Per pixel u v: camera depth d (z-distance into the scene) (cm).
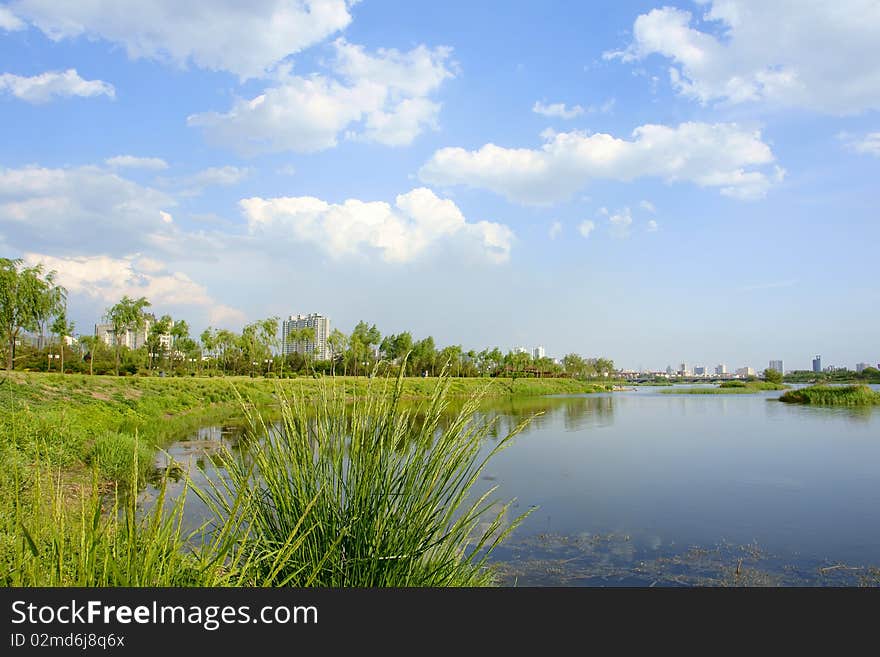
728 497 1076
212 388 2912
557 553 740
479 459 1459
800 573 679
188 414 2381
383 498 318
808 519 927
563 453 1592
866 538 822
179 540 255
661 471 1323
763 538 823
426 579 318
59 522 240
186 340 4369
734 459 1500
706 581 645
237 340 4244
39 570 228
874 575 668
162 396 2489
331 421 361
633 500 1043
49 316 2241
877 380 8825
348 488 328
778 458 1516
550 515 931
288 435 340
